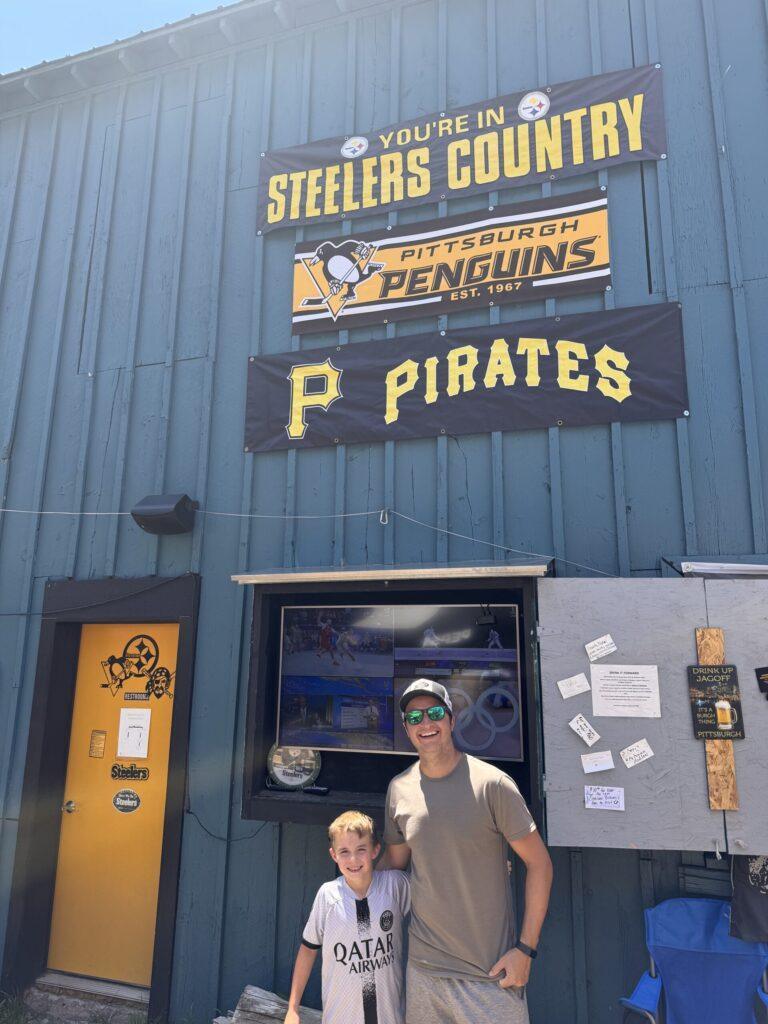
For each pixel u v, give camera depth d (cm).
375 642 393
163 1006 389
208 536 460
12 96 611
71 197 570
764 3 432
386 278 467
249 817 357
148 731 458
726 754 302
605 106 445
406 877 276
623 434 399
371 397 448
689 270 409
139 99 572
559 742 316
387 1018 250
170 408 493
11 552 504
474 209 461
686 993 302
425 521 421
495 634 374
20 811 445
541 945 342
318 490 447
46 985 430
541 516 402
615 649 319
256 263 500
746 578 326
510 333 429
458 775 262
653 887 337
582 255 429
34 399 532
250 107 536
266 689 383
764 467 373
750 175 412
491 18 485
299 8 528
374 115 501
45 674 466
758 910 297
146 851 440
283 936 381
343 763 388
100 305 533
